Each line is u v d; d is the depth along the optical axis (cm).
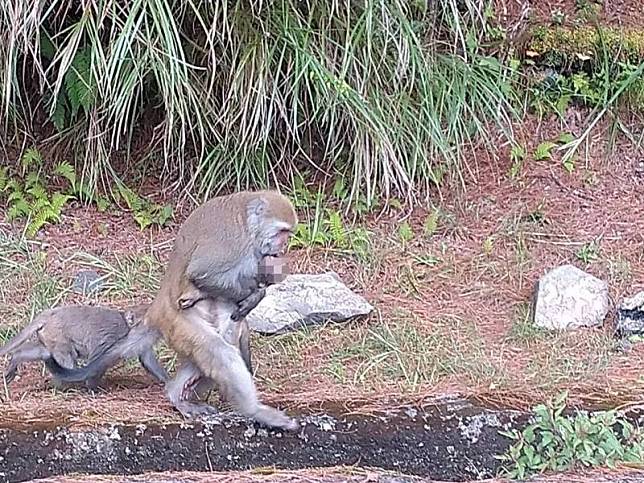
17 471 448
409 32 587
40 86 588
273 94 582
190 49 594
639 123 642
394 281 560
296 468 455
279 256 459
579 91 649
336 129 602
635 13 680
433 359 500
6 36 573
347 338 516
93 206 602
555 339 516
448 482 446
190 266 455
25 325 517
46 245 575
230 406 464
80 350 473
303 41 583
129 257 570
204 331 455
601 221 595
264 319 518
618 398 466
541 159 628
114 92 575
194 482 426
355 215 597
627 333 518
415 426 458
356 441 457
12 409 462
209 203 464
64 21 593
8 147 614
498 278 561
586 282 534
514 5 666
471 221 598
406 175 599
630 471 429
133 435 451
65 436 450
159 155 615
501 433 457
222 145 598
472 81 616
